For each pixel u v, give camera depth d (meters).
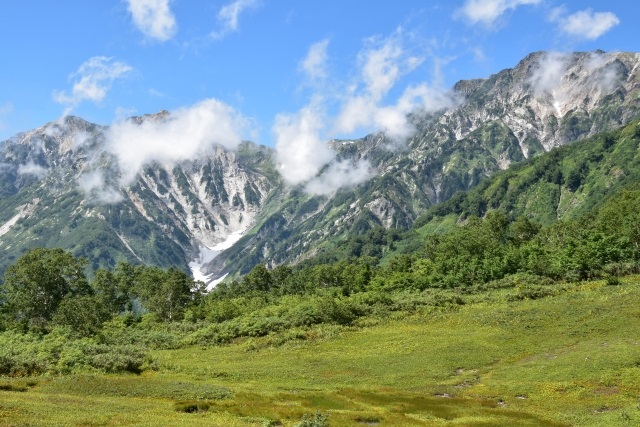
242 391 53.41
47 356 69.00
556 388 50.53
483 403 48.69
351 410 45.72
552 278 115.31
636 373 50.53
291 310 104.56
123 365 69.00
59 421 35.34
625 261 115.75
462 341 72.69
